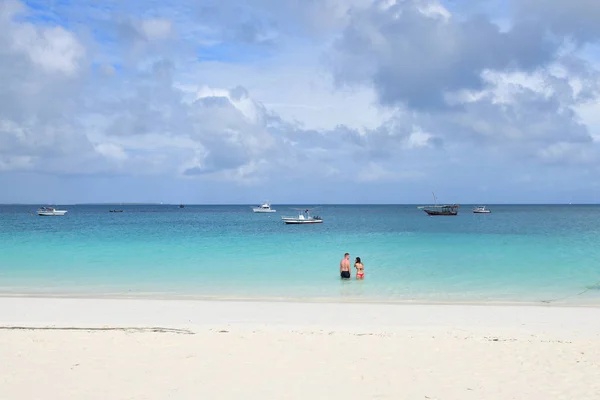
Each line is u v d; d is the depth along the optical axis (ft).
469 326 44.45
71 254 105.09
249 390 27.48
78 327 42.04
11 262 92.89
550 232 174.40
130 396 26.48
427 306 54.80
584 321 46.91
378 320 47.19
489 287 68.74
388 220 307.17
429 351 35.06
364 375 29.99
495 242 131.75
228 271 83.30
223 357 33.35
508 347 36.17
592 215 401.49
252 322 45.91
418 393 27.20
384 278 76.07
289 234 171.01
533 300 59.82
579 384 28.58
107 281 73.56
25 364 31.53
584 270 83.15
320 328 42.88
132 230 195.62
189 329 41.68
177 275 79.05
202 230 196.54
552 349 35.73
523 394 27.12
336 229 205.16
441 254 104.99
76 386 27.81
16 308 52.54
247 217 390.42
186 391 27.25
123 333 39.73
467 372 30.60
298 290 66.69
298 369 31.01
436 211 386.32
